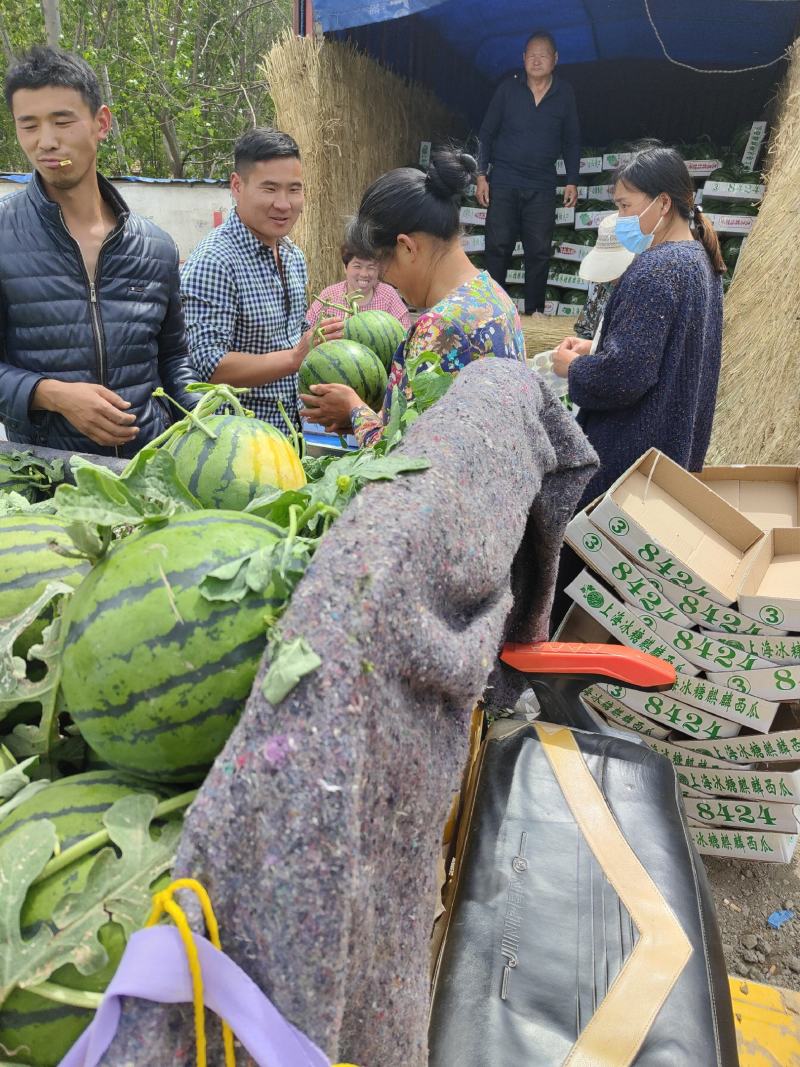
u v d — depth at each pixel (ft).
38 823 2.43
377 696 2.04
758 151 20.68
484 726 6.77
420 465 2.65
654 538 7.93
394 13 16.58
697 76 23.06
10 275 8.27
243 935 1.85
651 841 5.20
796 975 8.43
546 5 18.80
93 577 2.78
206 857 1.83
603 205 22.94
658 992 4.24
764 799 8.82
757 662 8.11
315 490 3.34
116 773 2.80
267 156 9.75
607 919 4.64
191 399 9.43
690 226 9.81
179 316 9.67
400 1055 2.38
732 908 9.23
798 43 17.47
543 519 5.18
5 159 58.59
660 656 8.50
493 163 21.20
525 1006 4.15
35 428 8.48
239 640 2.54
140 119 52.75
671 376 9.15
